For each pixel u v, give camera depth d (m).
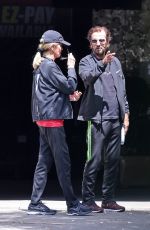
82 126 36.59
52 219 21.81
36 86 21.86
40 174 22.45
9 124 38.56
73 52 36.16
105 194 23.20
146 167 32.81
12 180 35.88
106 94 22.44
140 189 31.56
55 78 21.47
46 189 31.53
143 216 22.70
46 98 21.58
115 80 22.53
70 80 21.50
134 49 34.34
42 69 21.75
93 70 22.05
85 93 22.67
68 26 36.44
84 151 36.62
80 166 36.56
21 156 38.12
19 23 36.75
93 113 22.38
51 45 22.00
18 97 38.62
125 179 32.53
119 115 22.64
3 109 38.62
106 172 23.02
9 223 21.25
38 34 36.91
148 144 33.25
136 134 33.41
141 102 33.94
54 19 36.53
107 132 22.48
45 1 36.31
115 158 22.81
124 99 22.73
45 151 22.25
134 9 34.62
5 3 36.31
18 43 37.47
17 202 25.88
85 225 20.86
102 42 22.30
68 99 21.84
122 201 26.56
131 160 32.72
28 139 38.34
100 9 35.31
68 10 36.34
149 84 34.22
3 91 38.59
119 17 34.84
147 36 34.44
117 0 34.78
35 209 22.61
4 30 36.84
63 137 21.78
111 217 22.28
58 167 21.81
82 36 36.19
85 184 22.72
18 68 38.34
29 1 36.28
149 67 34.34
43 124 21.72
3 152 38.06
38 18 36.62
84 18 36.09
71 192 22.12
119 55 34.34
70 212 22.31
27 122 38.53
